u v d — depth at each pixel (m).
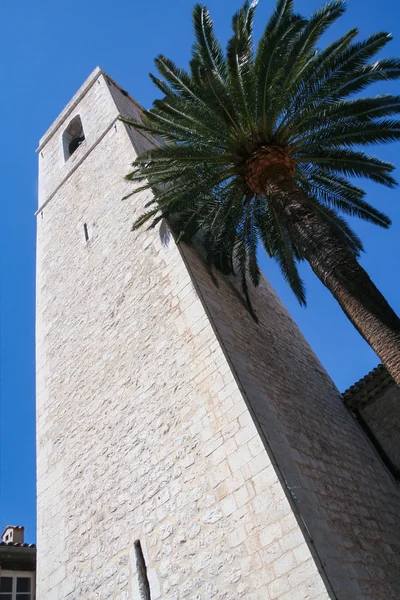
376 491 11.90
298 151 11.86
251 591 7.73
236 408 9.43
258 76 10.89
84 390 13.31
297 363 14.31
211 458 9.30
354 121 11.31
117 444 11.39
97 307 14.63
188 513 9.14
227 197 12.39
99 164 19.45
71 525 11.38
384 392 15.23
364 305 9.04
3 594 13.95
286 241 13.54
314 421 11.93
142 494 10.16
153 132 12.98
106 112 21.55
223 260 13.68
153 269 13.20
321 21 10.84
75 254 17.27
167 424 10.46
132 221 15.27
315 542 7.68
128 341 12.70
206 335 10.81
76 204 19.30
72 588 10.46
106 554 10.18
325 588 7.05
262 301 15.88
